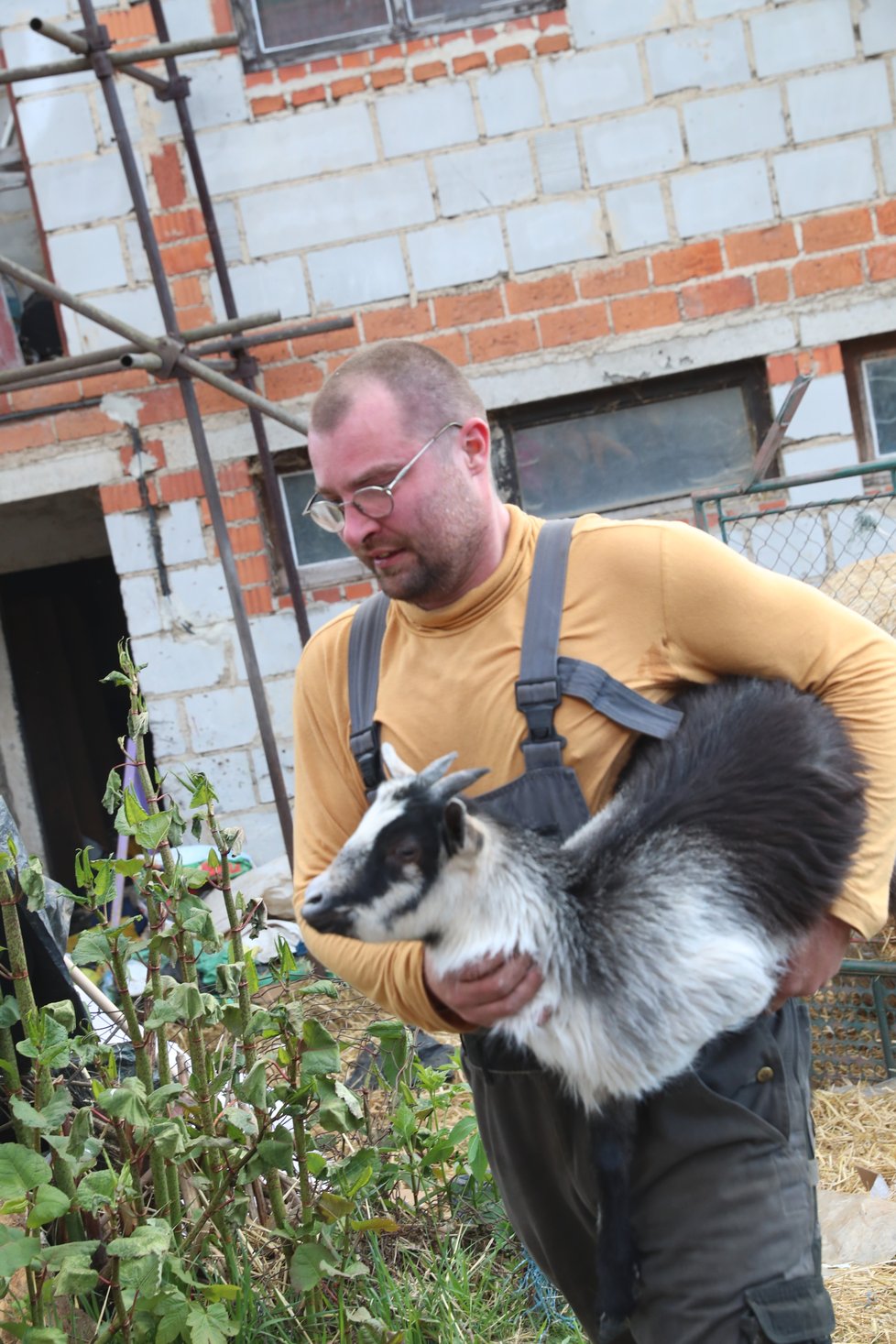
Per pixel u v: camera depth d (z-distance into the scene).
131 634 6.96
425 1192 3.52
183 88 6.50
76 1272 2.44
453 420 2.20
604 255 6.66
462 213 6.68
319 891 2.14
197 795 3.03
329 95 6.65
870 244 6.57
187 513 6.87
